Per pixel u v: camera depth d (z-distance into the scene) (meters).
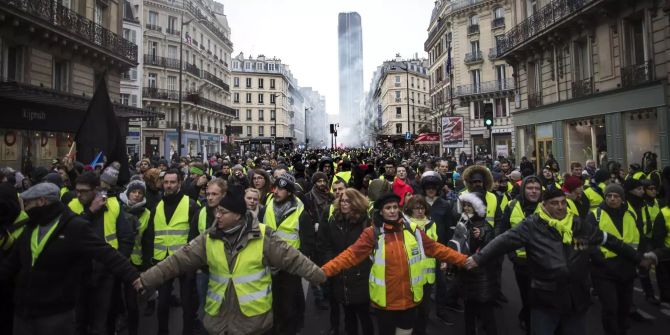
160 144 43.78
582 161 18.64
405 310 3.84
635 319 5.50
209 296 3.37
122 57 22.92
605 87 16.95
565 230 3.66
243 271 3.29
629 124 15.62
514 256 5.19
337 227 4.80
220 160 14.72
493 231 5.63
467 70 42.03
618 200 5.15
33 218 3.53
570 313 3.64
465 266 3.90
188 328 4.95
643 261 3.80
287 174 6.10
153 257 5.43
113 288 5.11
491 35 40.06
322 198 6.50
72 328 3.70
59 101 15.92
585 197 6.37
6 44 16.05
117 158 7.89
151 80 43.22
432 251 4.00
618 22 16.09
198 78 49.22
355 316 4.64
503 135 39.75
